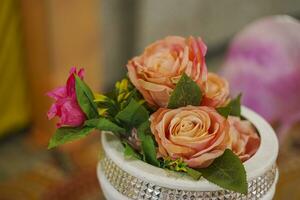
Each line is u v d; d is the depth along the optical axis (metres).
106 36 2.00
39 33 1.61
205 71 0.59
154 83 0.58
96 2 1.65
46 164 1.60
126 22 2.06
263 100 1.04
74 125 0.59
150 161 0.59
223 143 0.56
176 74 0.59
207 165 0.57
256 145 0.62
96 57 1.75
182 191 0.56
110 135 0.62
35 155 1.71
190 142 0.56
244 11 2.65
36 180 1.40
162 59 0.60
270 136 0.63
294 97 1.03
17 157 1.70
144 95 0.60
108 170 0.60
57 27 1.56
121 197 0.59
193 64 0.59
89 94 0.59
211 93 0.61
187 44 0.61
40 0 1.53
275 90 1.03
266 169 0.58
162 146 0.57
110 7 1.95
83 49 1.68
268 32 1.04
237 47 1.08
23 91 1.80
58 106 0.58
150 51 0.62
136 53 2.16
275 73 1.02
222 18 2.56
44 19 1.56
